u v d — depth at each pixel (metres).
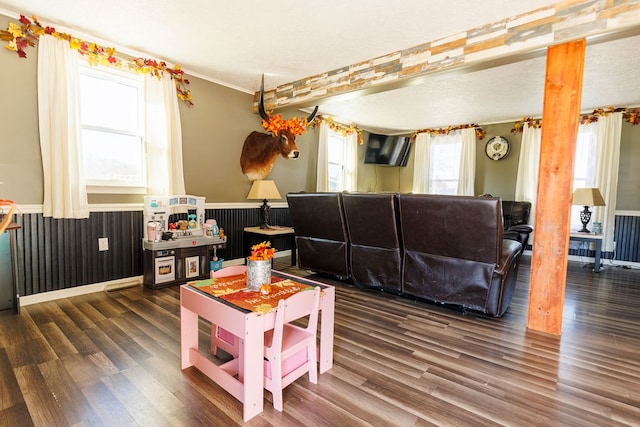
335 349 2.13
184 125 3.83
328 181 5.77
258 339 1.48
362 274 3.29
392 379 1.79
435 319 2.66
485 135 6.24
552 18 2.31
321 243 3.57
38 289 2.83
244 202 4.57
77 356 1.95
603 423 1.47
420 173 6.97
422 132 6.93
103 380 1.71
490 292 2.57
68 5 2.51
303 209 3.51
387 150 6.95
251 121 4.57
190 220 3.68
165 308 2.75
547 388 1.73
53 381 1.69
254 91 4.55
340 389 1.69
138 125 3.47
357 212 3.05
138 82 3.42
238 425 1.41
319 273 3.99
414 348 2.16
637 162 4.85
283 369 1.63
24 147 2.73
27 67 2.71
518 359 2.03
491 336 2.35
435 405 1.57
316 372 1.75
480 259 2.56
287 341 1.68
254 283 1.78
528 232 5.03
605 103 4.75
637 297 3.30
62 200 2.86
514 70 3.54
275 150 4.59
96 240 3.15
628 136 4.90
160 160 3.52
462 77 3.76
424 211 2.62
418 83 3.26
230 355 2.00
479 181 6.34
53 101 2.79
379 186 7.59
